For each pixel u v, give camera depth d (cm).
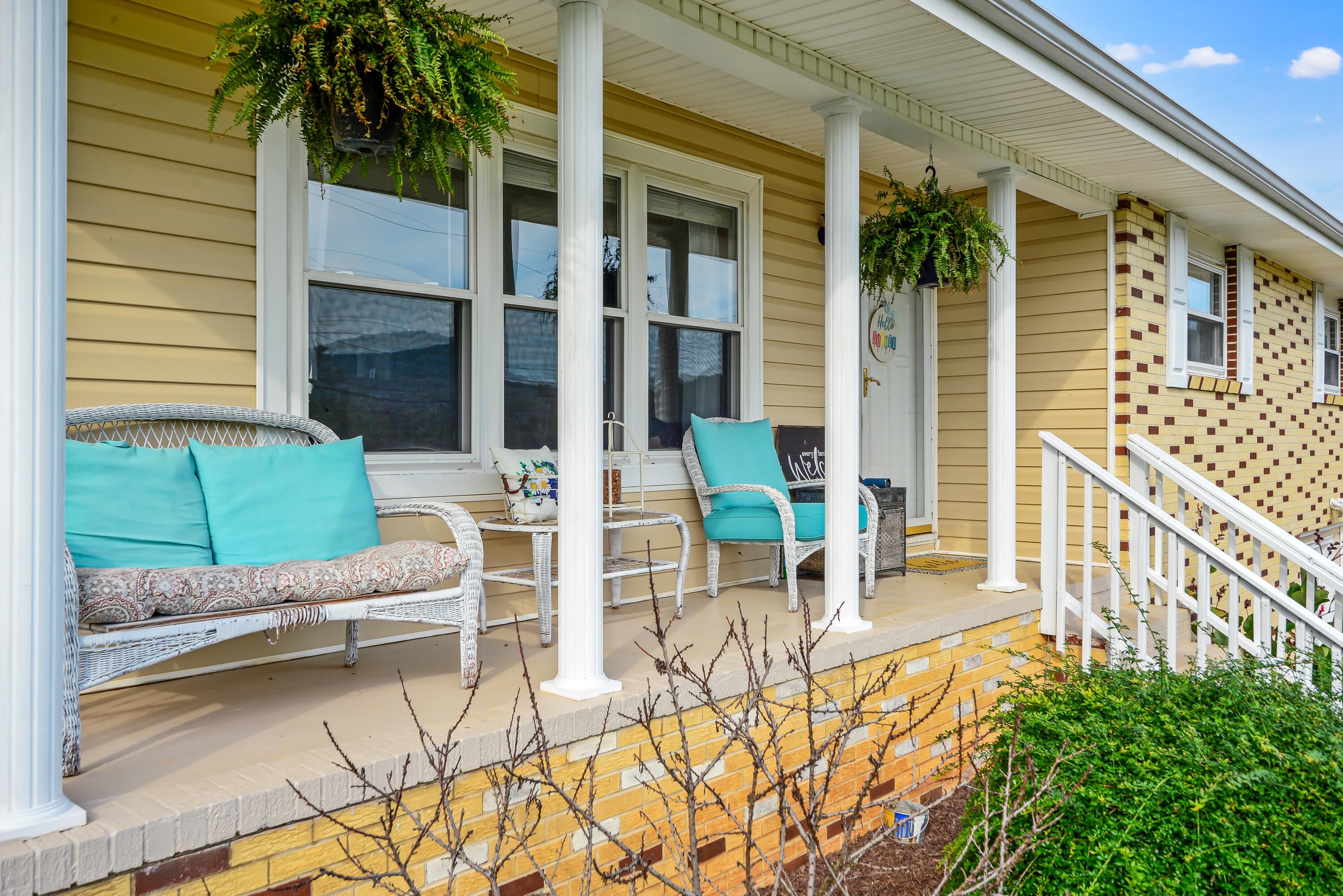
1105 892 232
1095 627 451
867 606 456
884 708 393
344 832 225
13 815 187
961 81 409
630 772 290
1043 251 639
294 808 217
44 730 192
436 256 404
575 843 274
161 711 285
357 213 379
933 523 693
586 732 279
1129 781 245
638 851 290
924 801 410
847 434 401
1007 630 471
